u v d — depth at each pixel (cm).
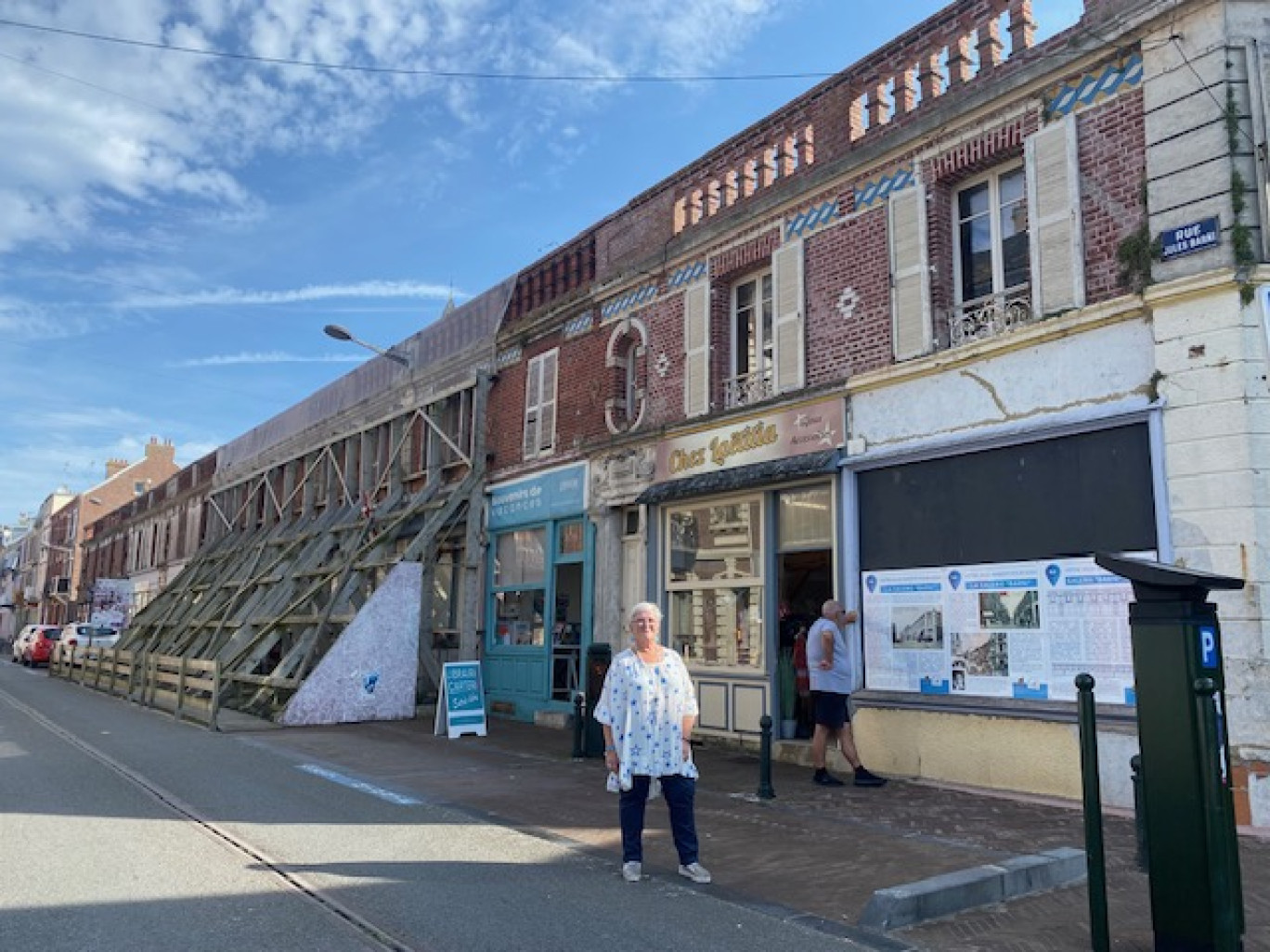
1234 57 783
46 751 1166
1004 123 941
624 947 470
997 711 870
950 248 1004
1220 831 423
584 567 1444
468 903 541
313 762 1090
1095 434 835
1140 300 799
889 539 996
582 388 1517
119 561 4425
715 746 1177
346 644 1506
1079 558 833
